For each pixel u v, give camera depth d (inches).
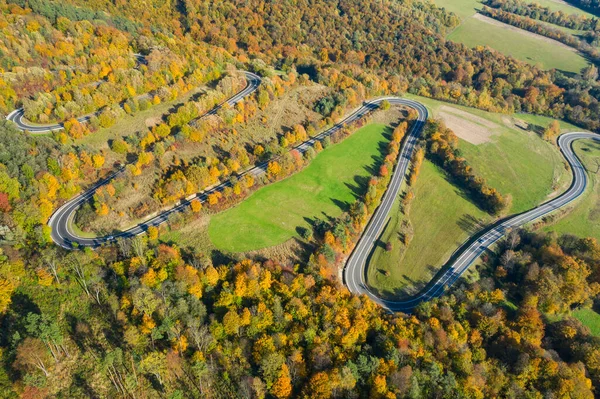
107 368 4217.5
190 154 7514.8
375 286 6565.0
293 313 5201.8
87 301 4859.7
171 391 4232.3
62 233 6038.4
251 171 7824.8
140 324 4653.1
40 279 4813.0
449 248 7381.9
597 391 5162.4
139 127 7716.5
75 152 6825.8
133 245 5511.8
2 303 4439.0
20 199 5693.9
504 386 4945.9
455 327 5536.4
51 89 7869.1
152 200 6668.3
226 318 4803.2
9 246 5044.3
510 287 6673.2
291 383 4507.9
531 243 7391.7
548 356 5226.4
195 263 5639.8
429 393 4640.8
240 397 4298.7
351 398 4399.6
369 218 7682.1
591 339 5625.0
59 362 4239.7
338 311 5295.3
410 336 5246.1
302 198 7588.6
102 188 6402.6
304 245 6727.4
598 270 6594.5
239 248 6422.2
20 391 3875.5
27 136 6505.9
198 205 6663.4
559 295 6245.1
